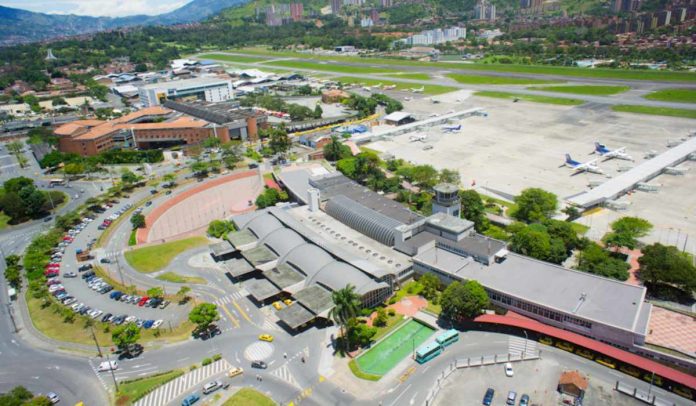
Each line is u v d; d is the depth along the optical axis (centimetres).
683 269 14675
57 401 12369
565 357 12775
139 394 12375
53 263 19550
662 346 12256
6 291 17912
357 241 18625
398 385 12275
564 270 15225
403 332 14388
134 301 16550
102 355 14075
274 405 11775
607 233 18825
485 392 11788
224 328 15000
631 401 11175
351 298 13412
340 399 11906
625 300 13475
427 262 16475
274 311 15712
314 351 13738
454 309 14025
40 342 14838
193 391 12394
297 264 17312
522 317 14038
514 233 18238
